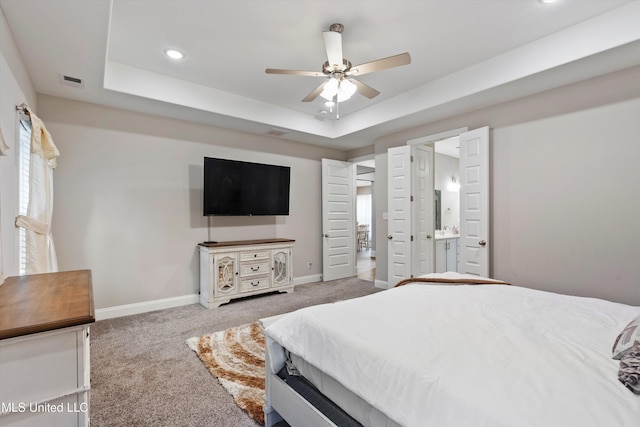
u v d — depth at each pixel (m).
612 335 1.33
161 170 3.87
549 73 2.78
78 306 1.19
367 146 5.60
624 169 2.71
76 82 2.87
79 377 1.06
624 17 2.29
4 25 1.90
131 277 3.64
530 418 0.81
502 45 2.84
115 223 3.55
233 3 2.22
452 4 2.26
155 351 2.63
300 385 1.53
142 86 3.21
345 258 5.78
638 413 0.80
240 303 4.05
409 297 1.90
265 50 2.88
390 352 1.19
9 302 1.24
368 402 1.11
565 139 3.05
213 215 4.08
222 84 3.61
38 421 1.00
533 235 3.27
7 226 1.91
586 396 0.88
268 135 4.83
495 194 3.57
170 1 2.19
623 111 2.71
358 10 2.32
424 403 0.97
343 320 1.52
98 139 3.45
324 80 3.48
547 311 1.64
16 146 2.16
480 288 2.14
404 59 2.34
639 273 2.64
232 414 1.83
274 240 4.57
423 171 4.70
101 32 2.08
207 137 4.25
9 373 0.96
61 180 3.24
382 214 4.96
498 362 1.08
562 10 2.34
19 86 2.31
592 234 2.89
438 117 3.98
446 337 1.30
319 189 5.58
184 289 4.02
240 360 2.46
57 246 3.22
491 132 3.60
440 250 5.22
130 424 1.74
